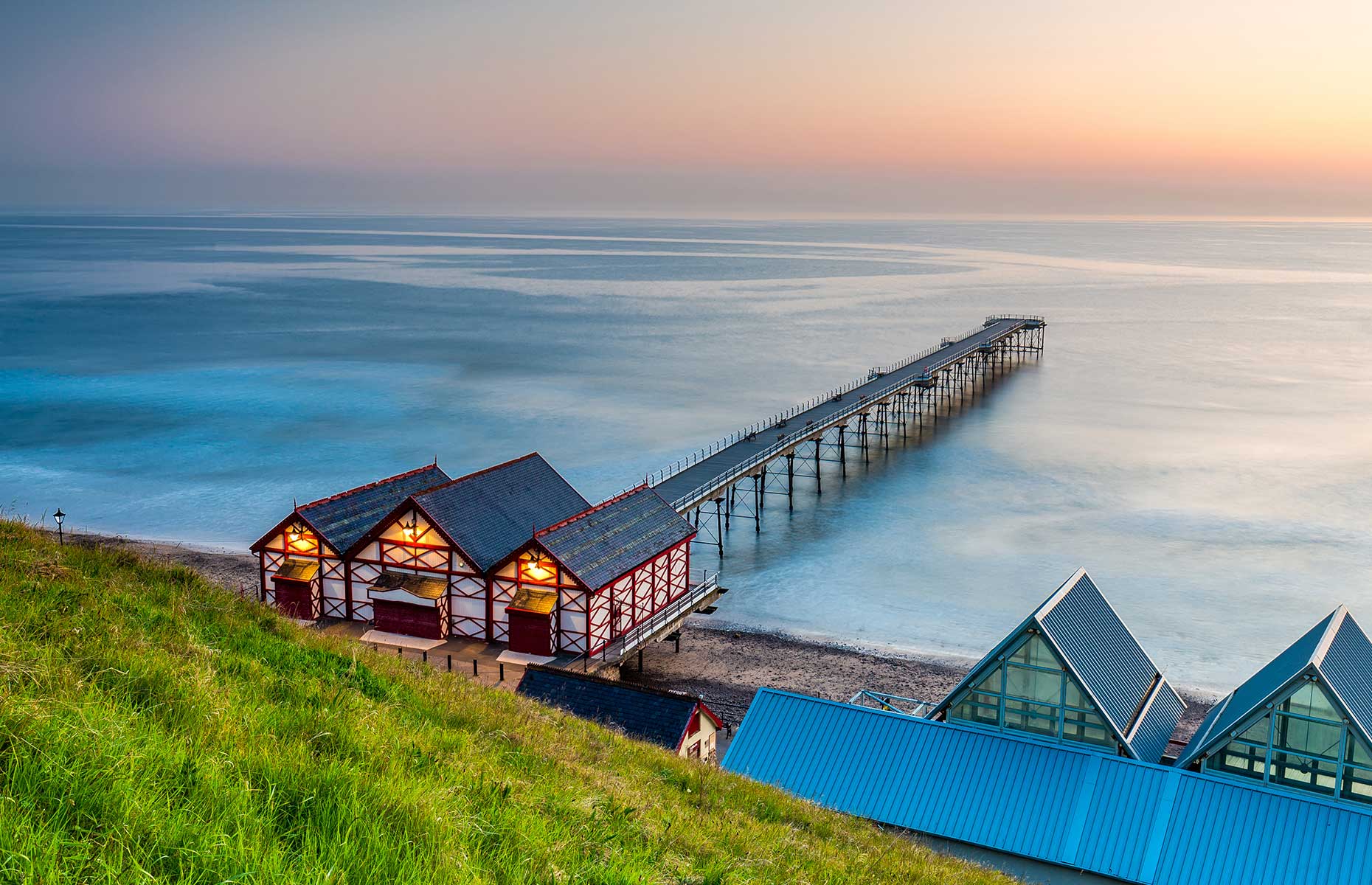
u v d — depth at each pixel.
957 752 26.56
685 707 30.23
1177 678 43.34
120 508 67.69
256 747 9.98
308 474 76.06
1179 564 57.19
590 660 39.47
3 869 6.57
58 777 7.77
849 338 152.75
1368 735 23.56
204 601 18.64
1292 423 92.00
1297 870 22.06
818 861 15.01
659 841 11.96
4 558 16.84
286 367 123.56
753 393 109.25
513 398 105.62
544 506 46.28
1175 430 90.31
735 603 53.00
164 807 7.92
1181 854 22.97
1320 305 195.88
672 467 74.44
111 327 156.12
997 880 19.45
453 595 41.25
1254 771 25.20
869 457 85.62
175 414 96.50
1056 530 63.91
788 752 27.41
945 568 57.75
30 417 94.75
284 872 7.36
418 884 7.73
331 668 16.64
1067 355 136.88
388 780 9.75
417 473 49.25
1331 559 57.47
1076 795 24.80
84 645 12.15
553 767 14.83
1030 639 27.05
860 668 44.44
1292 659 26.69
